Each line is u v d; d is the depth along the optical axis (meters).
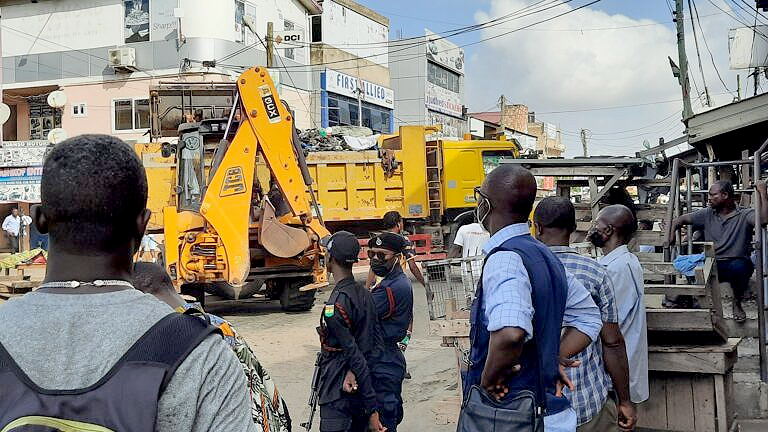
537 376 2.87
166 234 11.16
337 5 34.47
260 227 11.44
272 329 11.26
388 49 41.12
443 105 46.44
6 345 1.54
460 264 6.05
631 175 11.18
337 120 32.88
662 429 5.07
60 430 1.45
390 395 4.65
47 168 1.67
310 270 12.39
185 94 14.28
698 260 5.80
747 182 11.73
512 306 2.76
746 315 7.20
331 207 15.91
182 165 11.59
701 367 4.92
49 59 27.66
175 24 26.09
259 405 2.72
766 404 6.18
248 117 11.27
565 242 3.87
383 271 4.97
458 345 5.90
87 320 1.58
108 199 1.66
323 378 4.45
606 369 3.74
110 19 26.98
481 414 2.83
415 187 16.77
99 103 27.06
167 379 1.52
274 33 29.55
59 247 1.67
